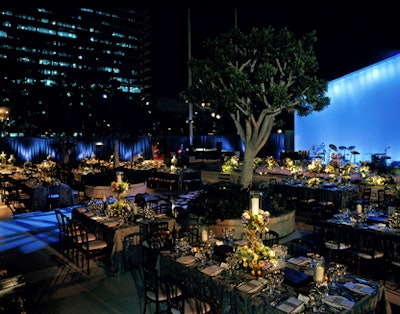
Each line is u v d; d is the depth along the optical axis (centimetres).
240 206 838
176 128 4253
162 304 541
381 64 2109
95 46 8812
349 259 652
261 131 977
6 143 2642
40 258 759
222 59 945
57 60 8125
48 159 1900
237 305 408
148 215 779
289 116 2919
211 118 3697
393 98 2058
